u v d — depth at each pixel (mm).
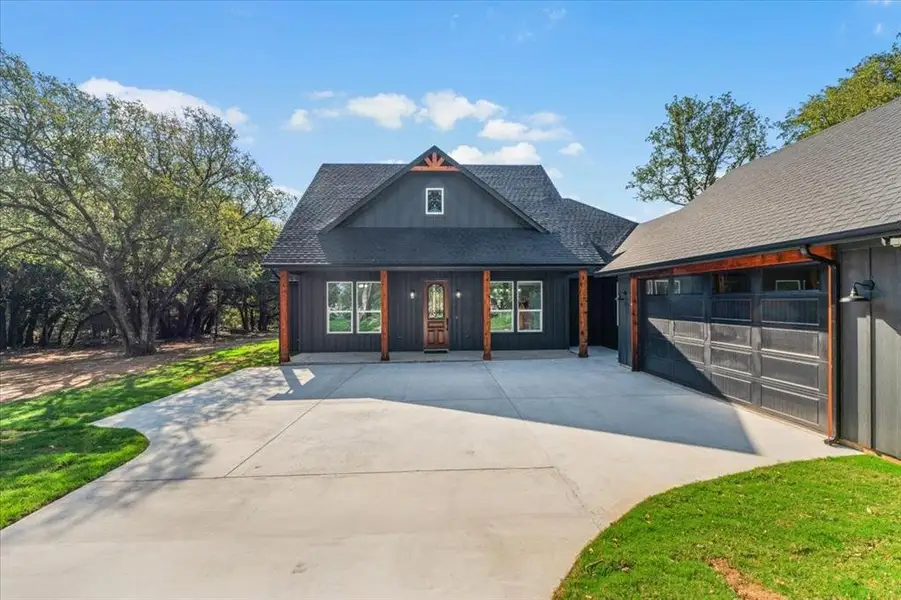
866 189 5402
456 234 14016
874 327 4898
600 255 14219
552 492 4051
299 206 14961
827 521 3369
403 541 3260
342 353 14070
